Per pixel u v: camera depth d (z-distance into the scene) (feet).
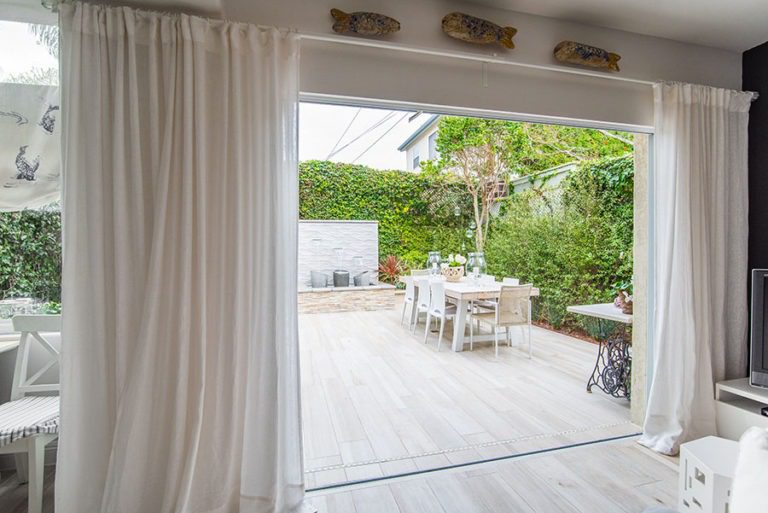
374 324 18.95
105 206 5.13
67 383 4.94
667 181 7.75
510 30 6.77
